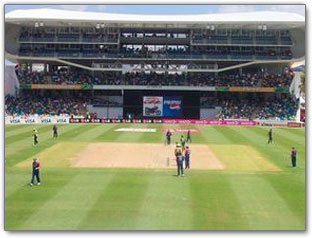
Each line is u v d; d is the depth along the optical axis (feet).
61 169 124.36
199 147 171.01
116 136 201.77
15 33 320.29
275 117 296.30
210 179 113.91
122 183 107.96
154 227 77.41
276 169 128.67
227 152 159.33
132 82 312.71
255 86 314.96
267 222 80.94
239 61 324.39
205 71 317.83
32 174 113.80
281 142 189.47
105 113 306.76
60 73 325.21
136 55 320.70
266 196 98.07
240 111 303.48
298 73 326.85
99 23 303.48
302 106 328.70
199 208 88.69
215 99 318.04
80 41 319.27
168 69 318.04
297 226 79.00
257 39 321.93
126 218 82.17
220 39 321.52
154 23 301.63
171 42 331.57
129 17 311.88
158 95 318.24
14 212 85.40
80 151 155.94
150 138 196.54
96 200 93.20
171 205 90.38
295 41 323.98
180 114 300.81
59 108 302.45
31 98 313.32
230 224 79.61
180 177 115.55
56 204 90.38
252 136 211.41
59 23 308.81
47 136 197.77
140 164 133.18
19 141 180.14
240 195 98.58
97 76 324.19
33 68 375.04
